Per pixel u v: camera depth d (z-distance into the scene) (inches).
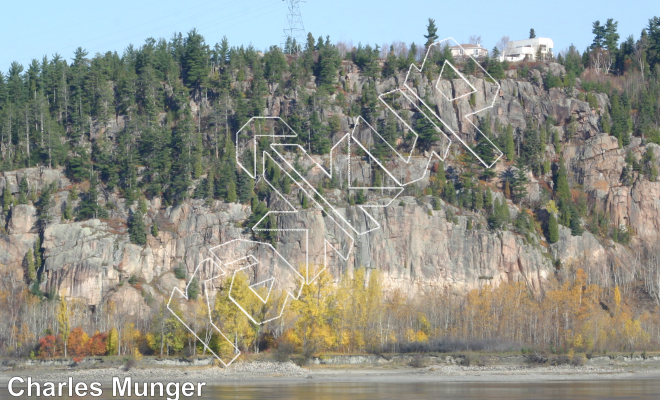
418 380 7130.9
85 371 7677.2
